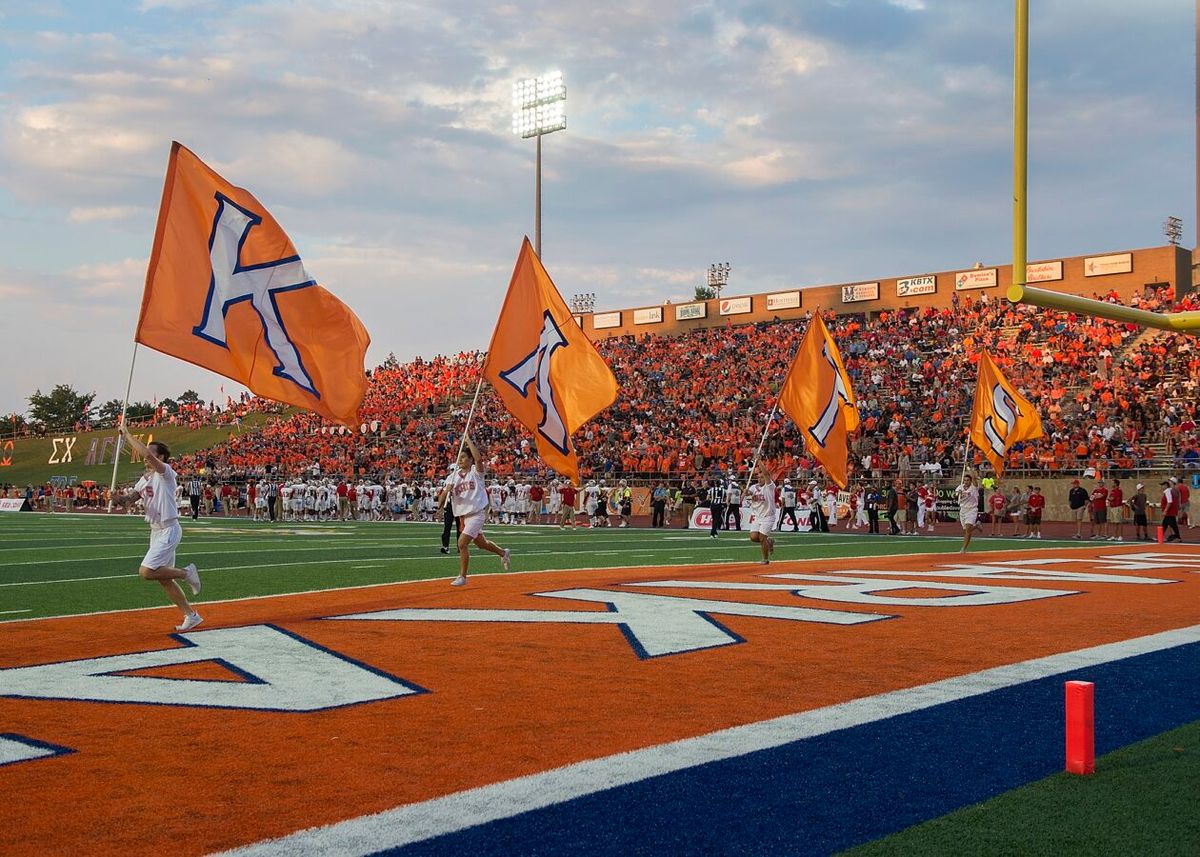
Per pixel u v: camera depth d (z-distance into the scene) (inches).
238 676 270.4
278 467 2054.6
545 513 1584.6
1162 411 1344.7
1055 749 200.5
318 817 160.1
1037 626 363.9
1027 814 161.8
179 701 240.5
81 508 2229.3
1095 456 1295.5
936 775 183.2
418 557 693.9
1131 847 147.4
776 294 2178.9
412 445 1988.2
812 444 745.6
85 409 3924.7
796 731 214.4
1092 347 1566.2
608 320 2454.5
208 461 2129.7
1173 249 1673.2
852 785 177.0
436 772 184.9
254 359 406.3
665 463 1566.2
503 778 181.2
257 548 786.2
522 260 541.6
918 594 462.9
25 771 184.2
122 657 296.7
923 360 1689.2
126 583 508.1
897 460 1421.0
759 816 161.0
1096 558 722.2
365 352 432.8
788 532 1202.0
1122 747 201.8
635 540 951.6
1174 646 320.2
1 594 458.9
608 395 555.5
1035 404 1455.5
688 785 177.0
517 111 1584.6
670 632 346.0
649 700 244.2
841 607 413.7
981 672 277.9
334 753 197.2
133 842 148.6
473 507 495.8
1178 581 532.7
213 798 169.3
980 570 605.3
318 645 318.7
